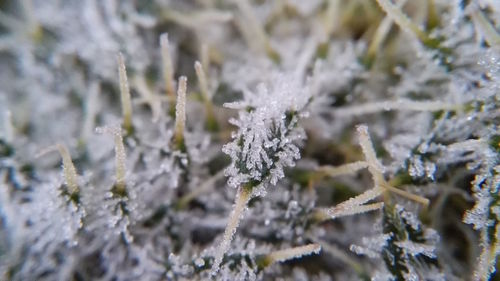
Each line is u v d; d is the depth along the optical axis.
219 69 0.07
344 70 0.06
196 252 0.05
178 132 0.05
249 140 0.05
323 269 0.06
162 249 0.06
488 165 0.05
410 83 0.06
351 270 0.06
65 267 0.05
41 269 0.05
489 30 0.05
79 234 0.05
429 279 0.05
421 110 0.05
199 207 0.06
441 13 0.06
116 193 0.05
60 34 0.07
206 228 0.06
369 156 0.05
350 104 0.06
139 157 0.06
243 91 0.06
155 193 0.06
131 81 0.07
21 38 0.07
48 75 0.07
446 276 0.05
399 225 0.05
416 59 0.06
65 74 0.07
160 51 0.07
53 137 0.06
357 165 0.05
